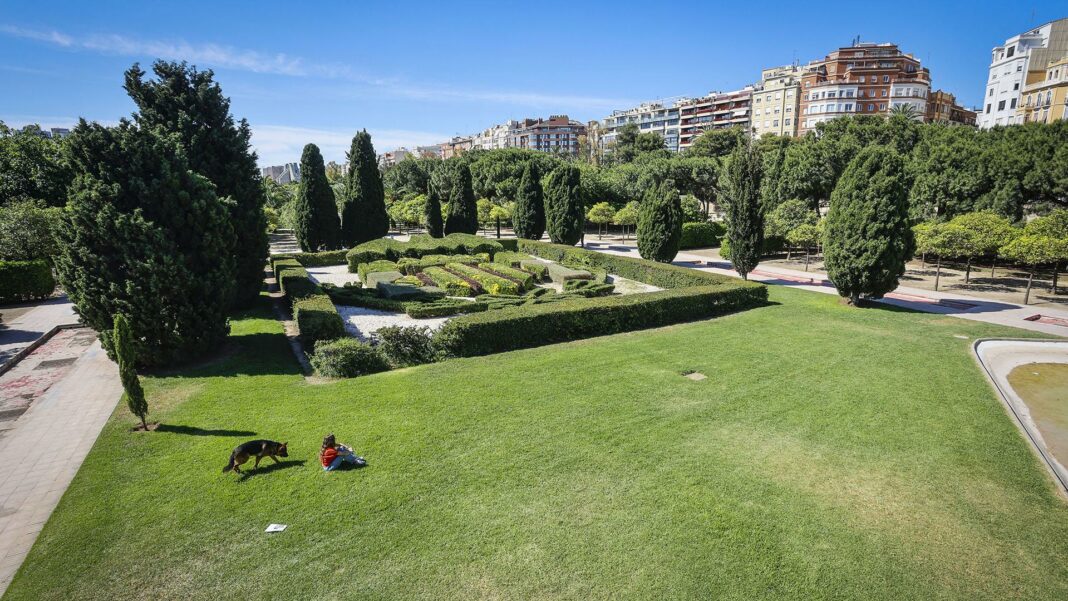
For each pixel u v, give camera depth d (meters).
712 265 35.59
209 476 8.60
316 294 19.14
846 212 21.31
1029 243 22.77
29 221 23.78
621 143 110.62
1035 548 7.16
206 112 19.83
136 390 10.02
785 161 44.72
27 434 10.54
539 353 15.27
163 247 13.20
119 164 13.12
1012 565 6.83
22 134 28.39
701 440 9.95
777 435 10.23
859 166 21.06
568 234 39.44
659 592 6.26
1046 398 13.14
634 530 7.34
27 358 15.65
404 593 6.23
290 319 19.84
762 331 17.95
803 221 36.34
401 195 72.94
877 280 21.06
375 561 6.73
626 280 27.91
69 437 10.45
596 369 13.81
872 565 6.76
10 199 26.38
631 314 18.20
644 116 133.00
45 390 13.12
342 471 8.72
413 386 12.48
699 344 16.28
